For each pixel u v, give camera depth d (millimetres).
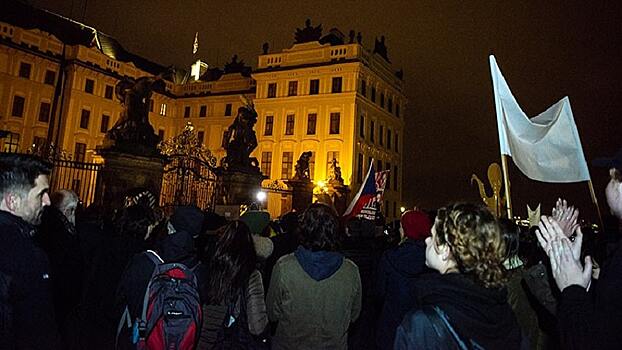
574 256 2211
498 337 1884
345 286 3531
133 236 4418
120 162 12148
